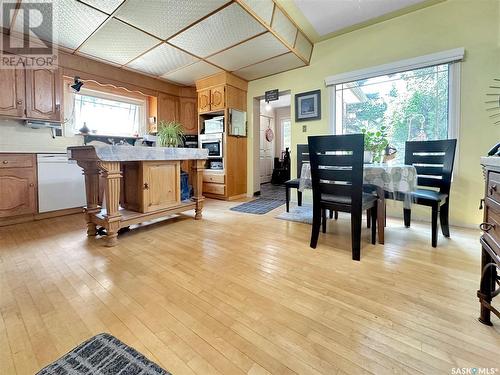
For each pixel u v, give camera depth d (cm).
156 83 430
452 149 210
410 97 288
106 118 394
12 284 142
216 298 128
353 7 269
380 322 108
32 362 87
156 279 148
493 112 235
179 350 93
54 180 302
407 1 258
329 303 123
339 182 190
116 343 94
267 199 433
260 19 250
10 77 268
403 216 277
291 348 94
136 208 246
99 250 196
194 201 291
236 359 89
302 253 189
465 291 132
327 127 350
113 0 215
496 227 91
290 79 387
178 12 235
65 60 317
